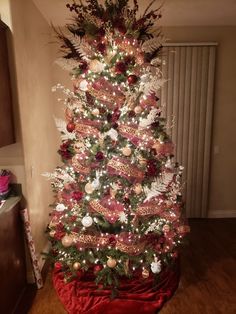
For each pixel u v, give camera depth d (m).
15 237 2.12
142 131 2.02
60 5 2.68
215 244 3.01
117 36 2.02
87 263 2.09
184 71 3.40
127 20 2.08
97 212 2.04
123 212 2.01
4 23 1.94
